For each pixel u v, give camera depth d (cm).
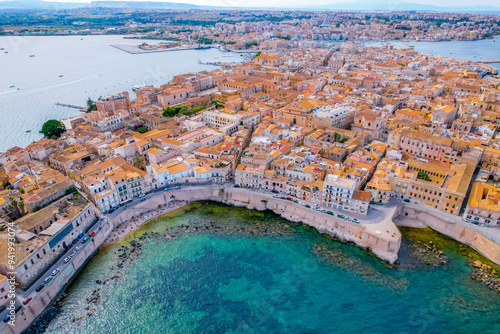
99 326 13200
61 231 15600
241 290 14900
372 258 16538
